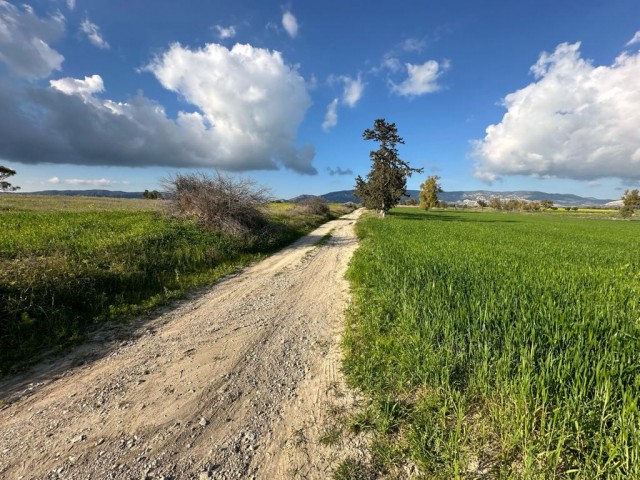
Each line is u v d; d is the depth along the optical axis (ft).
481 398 10.88
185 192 51.93
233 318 20.30
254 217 54.65
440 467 8.54
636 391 9.36
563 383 9.66
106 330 18.08
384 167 130.72
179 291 25.30
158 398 11.85
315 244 54.95
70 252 26.14
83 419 10.66
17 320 16.28
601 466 7.73
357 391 12.29
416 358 12.71
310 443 9.62
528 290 18.54
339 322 19.63
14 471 8.50
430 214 227.61
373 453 9.17
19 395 12.05
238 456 9.11
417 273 23.29
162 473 8.46
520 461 8.46
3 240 27.89
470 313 15.42
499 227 101.19
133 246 30.71
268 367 14.21
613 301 17.26
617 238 75.10
